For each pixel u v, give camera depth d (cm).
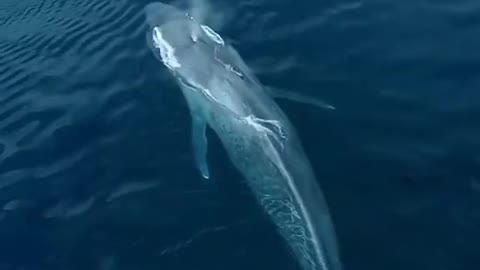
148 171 1873
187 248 1630
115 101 2188
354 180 1730
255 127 1839
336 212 1648
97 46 2530
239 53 2244
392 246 1558
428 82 2038
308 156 1808
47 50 2603
